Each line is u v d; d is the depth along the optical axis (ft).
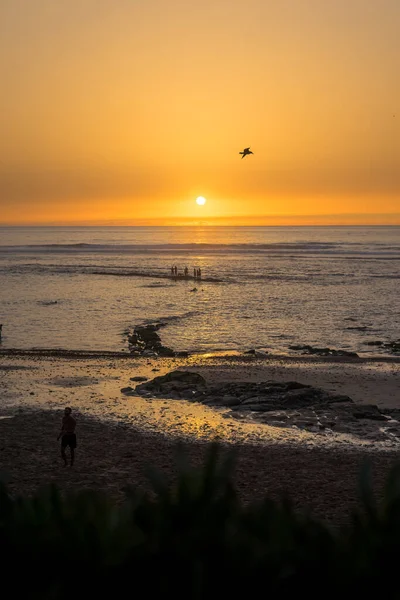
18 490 52.70
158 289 254.06
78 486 53.93
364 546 11.87
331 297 226.99
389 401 89.66
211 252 532.32
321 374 108.17
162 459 62.23
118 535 12.42
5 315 184.14
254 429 73.82
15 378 103.91
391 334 155.74
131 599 12.07
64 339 147.43
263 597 11.73
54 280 290.97
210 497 13.03
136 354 129.49
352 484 54.95
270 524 12.44
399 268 354.54
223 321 174.91
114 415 80.23
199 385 95.50
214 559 11.95
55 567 12.14
